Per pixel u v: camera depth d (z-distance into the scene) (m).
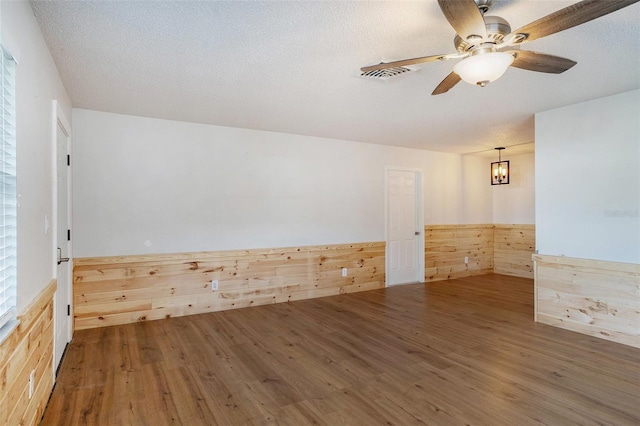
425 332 3.65
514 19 1.99
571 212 3.66
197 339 3.43
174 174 4.17
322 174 5.20
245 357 3.02
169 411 2.20
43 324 2.13
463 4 1.49
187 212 4.25
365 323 3.94
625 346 3.23
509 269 6.89
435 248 6.39
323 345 3.29
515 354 3.07
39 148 2.06
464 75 1.96
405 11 1.91
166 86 3.04
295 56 2.46
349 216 5.46
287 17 1.96
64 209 3.11
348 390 2.46
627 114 3.26
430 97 3.35
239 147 4.57
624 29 2.11
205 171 4.35
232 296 4.50
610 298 3.37
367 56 2.46
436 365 2.86
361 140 5.41
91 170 3.75
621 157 3.30
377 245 5.72
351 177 5.48
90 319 3.73
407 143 5.65
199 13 1.92
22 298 1.70
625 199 3.28
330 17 1.96
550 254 3.83
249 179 4.63
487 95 3.32
